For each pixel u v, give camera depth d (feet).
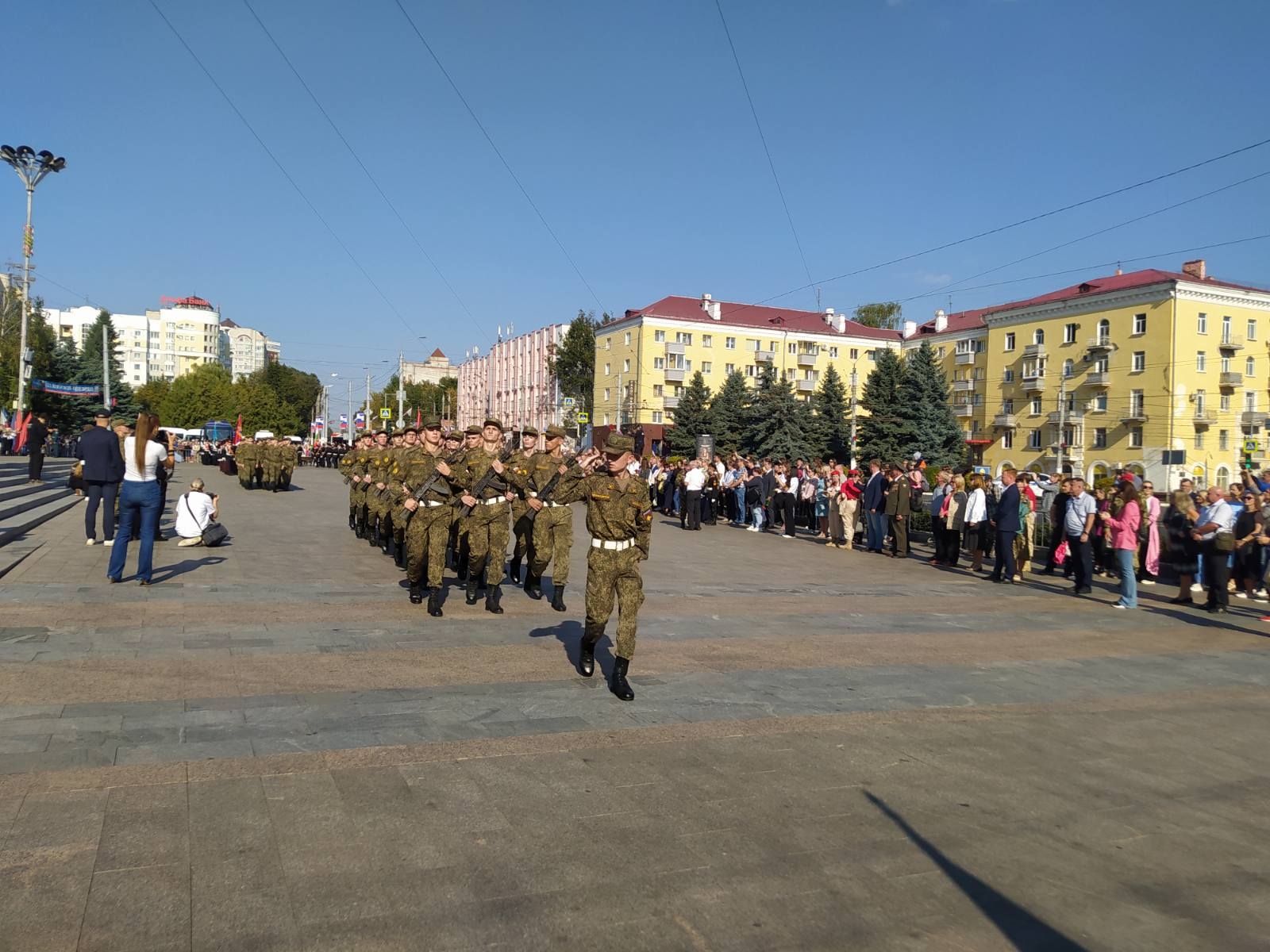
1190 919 12.60
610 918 11.66
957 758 18.83
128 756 16.15
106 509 43.60
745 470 82.58
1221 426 177.06
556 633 28.35
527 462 32.50
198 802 14.38
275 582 35.12
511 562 38.58
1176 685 26.84
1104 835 15.35
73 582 32.76
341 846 13.19
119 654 22.97
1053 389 195.72
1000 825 15.47
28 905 11.12
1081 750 19.94
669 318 227.81
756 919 11.87
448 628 28.40
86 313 465.06
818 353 239.50
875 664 27.12
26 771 15.21
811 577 47.57
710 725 19.97
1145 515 50.67
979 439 211.20
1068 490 46.73
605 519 22.15
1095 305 186.80
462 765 16.70
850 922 11.95
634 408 226.17
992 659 28.99
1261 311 179.73
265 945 10.59
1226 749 20.62
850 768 17.79
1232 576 48.08
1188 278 173.17
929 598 42.16
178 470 142.61
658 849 13.70
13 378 171.22
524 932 11.21
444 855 13.08
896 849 14.25
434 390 392.06
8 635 24.44
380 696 20.71
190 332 549.54
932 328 236.02
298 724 18.39
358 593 33.45
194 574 35.99
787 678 24.67
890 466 63.98
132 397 206.08
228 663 22.72
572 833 14.08
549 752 17.67
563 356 261.85
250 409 284.00
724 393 200.75
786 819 15.14
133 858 12.44
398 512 38.45
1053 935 11.94
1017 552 52.54
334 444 191.52
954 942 11.64
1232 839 15.47
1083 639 33.78
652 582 41.68
